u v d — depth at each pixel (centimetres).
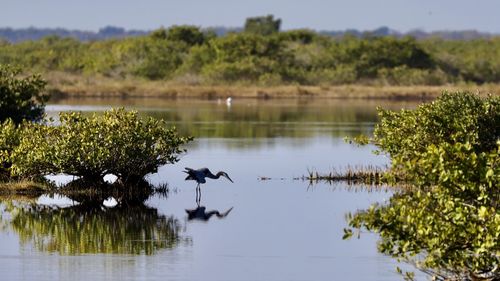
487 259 4072
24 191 7888
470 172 4147
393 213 4188
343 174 9012
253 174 9225
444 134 7331
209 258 5516
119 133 7781
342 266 5316
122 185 7981
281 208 7231
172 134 8106
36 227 6462
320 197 7762
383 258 5516
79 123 7919
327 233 6250
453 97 7831
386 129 7656
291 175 9150
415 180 4369
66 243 5941
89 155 7700
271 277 5072
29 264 5331
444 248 4078
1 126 8431
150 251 5722
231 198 7756
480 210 3941
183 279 5003
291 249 5759
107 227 6481
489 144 7531
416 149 7038
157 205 7406
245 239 6075
